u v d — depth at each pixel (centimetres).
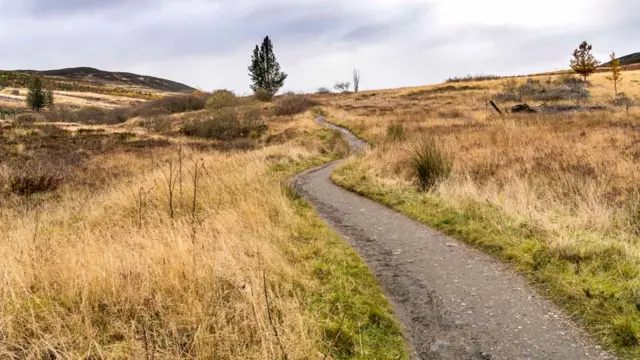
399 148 1175
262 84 6825
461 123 2073
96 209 739
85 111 5250
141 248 463
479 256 489
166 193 732
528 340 316
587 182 664
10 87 11719
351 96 6531
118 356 287
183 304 338
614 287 364
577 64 4219
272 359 283
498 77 7325
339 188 956
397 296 405
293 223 609
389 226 637
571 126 1495
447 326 345
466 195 696
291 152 1555
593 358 289
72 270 384
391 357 303
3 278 359
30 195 1008
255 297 340
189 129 2923
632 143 980
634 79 4753
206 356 288
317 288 406
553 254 447
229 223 560
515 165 861
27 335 306
